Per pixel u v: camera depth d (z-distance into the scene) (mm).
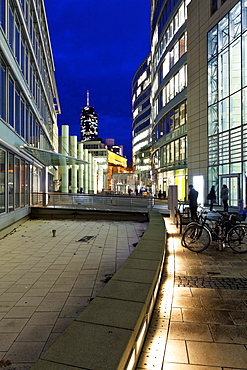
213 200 17578
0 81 11188
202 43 24125
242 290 4609
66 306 4309
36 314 4027
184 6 28859
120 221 15391
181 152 29891
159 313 3777
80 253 7805
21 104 15375
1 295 4766
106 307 2887
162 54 36094
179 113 30312
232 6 20172
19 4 13711
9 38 12781
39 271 6160
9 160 12227
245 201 15609
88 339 2213
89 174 60000
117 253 7809
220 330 3320
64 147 44406
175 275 5414
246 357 2795
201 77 24328
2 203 11133
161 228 8102
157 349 2922
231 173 20234
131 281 3730
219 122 21906
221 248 7473
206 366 2650
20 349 3131
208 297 4328
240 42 19297
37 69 20391
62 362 1896
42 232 11469
